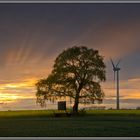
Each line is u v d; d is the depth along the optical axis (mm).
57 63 108250
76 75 106875
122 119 85062
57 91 107188
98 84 107438
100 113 114812
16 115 109438
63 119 86062
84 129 57812
